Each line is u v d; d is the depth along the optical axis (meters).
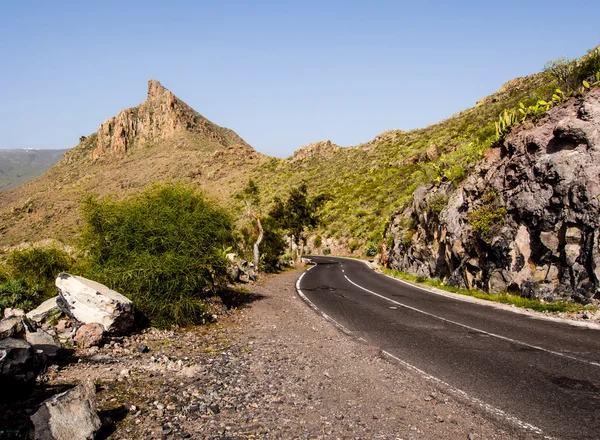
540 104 14.79
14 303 9.15
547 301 11.30
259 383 5.35
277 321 9.89
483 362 6.35
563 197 11.60
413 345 7.50
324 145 102.94
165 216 9.82
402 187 51.88
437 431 4.02
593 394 4.95
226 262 10.72
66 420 3.45
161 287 8.66
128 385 5.07
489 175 15.17
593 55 14.59
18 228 87.94
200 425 4.03
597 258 10.45
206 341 7.66
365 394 5.04
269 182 85.88
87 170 172.00
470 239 14.96
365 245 46.91
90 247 9.71
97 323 6.94
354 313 11.07
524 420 4.25
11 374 4.14
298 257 36.00
